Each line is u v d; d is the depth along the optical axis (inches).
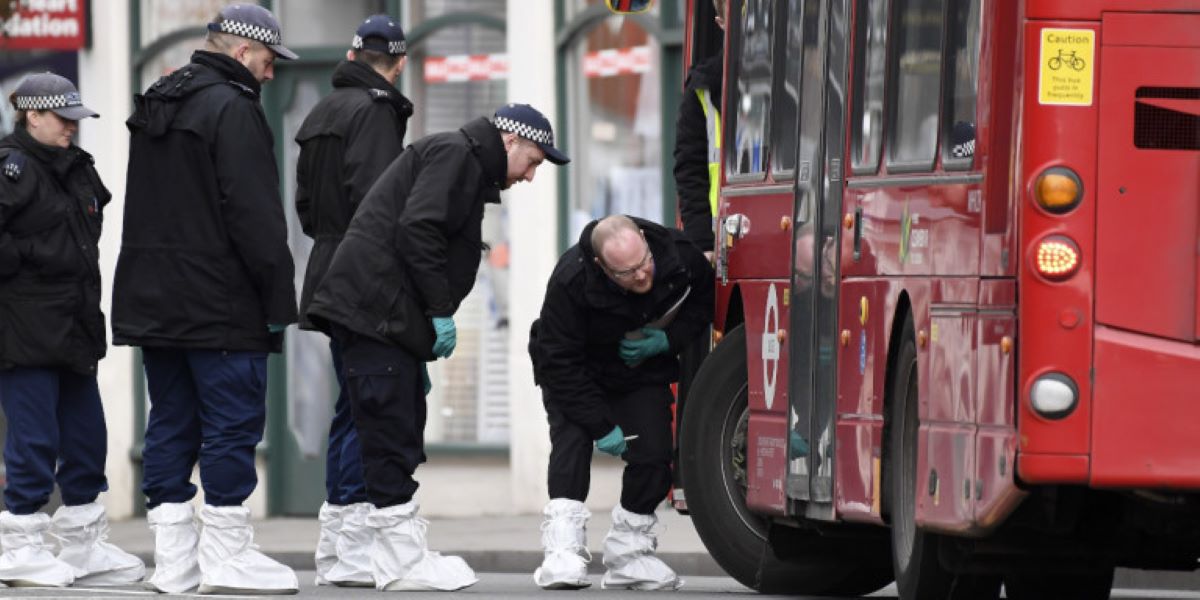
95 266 1521.9
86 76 2532.0
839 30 1321.4
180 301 1363.2
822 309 1323.8
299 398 2486.5
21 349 1489.9
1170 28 1030.4
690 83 1601.9
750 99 1489.9
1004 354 1048.2
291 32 2490.2
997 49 1059.9
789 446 1376.7
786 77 1413.6
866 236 1253.7
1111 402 1026.7
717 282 1517.0
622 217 1445.6
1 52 2544.3
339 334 1413.6
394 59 1563.7
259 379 1382.9
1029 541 1160.8
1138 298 1029.8
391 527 1422.2
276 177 1375.5
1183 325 1029.8
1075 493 1090.7
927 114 1171.3
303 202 1574.8
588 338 1469.0
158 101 1366.9
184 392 1403.8
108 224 2509.8
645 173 2321.6
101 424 1536.7
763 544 1491.1
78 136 2532.0
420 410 1428.4
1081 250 1029.2
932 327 1140.5
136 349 2514.8
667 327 1486.2
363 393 1405.0
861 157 1273.4
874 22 1266.0
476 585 1557.6
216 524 1375.5
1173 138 1031.0
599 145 2351.1
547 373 1470.2
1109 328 1029.8
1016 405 1038.4
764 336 1424.7
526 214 2370.8
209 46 1386.6
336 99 1556.3
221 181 1358.3
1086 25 1030.4
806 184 1359.5
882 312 1226.0
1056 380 1026.7
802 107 1376.7
